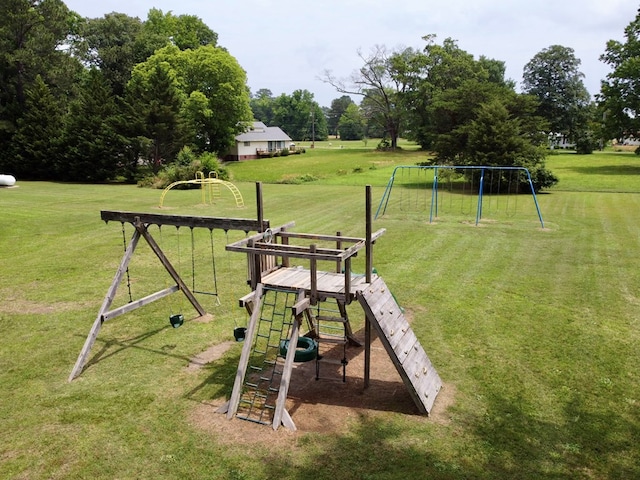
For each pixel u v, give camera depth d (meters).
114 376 7.76
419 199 27.72
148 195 31.88
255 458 5.67
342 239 7.59
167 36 60.03
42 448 5.93
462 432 6.12
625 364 7.82
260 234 7.40
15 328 9.73
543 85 71.94
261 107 153.38
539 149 29.88
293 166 55.50
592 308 10.29
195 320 10.09
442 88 64.19
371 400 6.95
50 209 24.80
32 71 44.97
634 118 43.78
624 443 5.87
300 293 6.81
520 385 7.23
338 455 5.70
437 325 9.53
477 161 29.69
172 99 42.09
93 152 40.91
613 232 17.92
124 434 6.19
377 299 6.98
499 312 10.16
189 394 7.18
